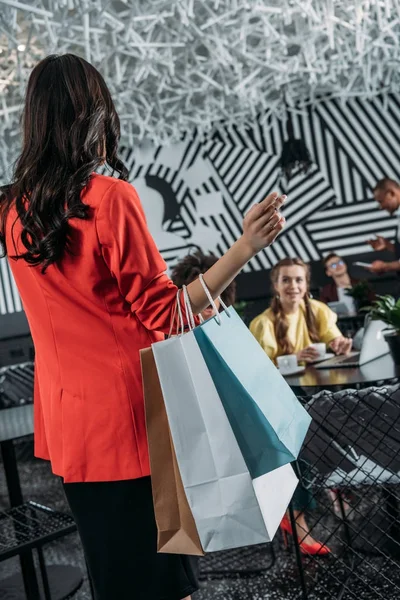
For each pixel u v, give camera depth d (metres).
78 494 1.34
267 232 1.22
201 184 8.00
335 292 7.26
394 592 2.33
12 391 6.90
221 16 4.54
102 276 1.27
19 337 8.23
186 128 7.57
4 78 5.27
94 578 1.34
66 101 1.31
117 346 1.29
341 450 2.03
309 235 7.58
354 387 2.38
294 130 7.56
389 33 4.92
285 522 2.68
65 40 4.37
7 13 3.93
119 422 1.28
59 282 1.29
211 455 1.20
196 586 1.37
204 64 5.70
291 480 1.30
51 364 1.34
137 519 1.29
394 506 2.51
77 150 1.28
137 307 1.26
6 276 8.21
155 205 8.17
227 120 7.79
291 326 3.55
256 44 5.99
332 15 4.48
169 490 1.24
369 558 2.62
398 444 2.01
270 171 7.72
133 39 4.70
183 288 1.25
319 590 2.46
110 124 1.36
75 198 1.24
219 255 7.98
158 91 5.76
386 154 7.28
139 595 1.31
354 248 7.41
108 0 4.20
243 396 1.23
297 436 1.27
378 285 7.22
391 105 7.22
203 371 1.20
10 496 2.55
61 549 3.52
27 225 1.27
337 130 7.42
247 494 1.19
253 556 2.94
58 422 1.32
